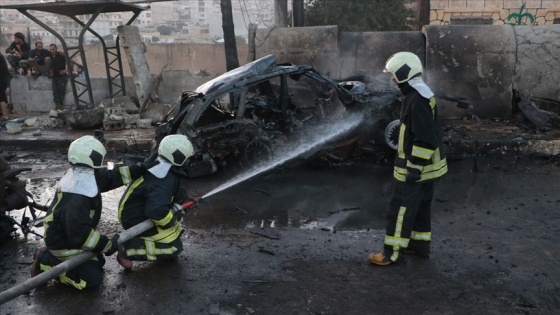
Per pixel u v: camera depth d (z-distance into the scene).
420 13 12.55
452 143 8.14
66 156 8.45
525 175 6.95
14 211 5.65
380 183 6.65
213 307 3.49
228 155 6.98
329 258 4.31
